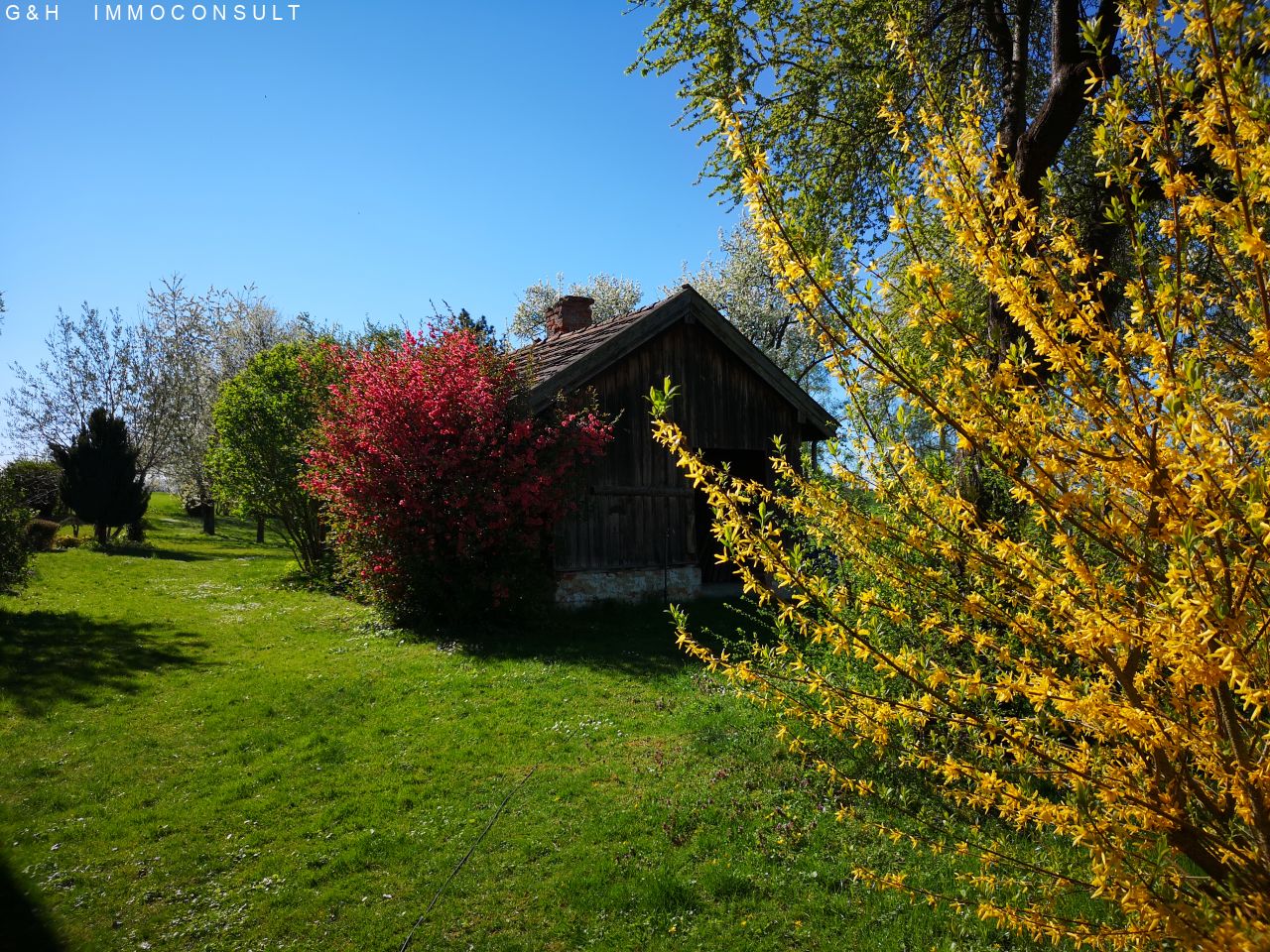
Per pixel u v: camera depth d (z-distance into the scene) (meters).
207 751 6.53
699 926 3.90
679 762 5.88
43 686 8.33
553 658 9.29
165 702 7.88
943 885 3.89
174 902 4.29
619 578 12.51
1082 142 7.34
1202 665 1.72
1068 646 2.10
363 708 7.49
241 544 29.19
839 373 2.25
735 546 2.38
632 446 12.76
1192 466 1.63
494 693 7.85
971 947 3.47
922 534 2.44
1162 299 1.71
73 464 24.48
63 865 4.70
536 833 4.90
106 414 25.09
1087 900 3.48
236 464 17.75
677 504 13.23
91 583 15.73
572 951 3.80
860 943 3.66
